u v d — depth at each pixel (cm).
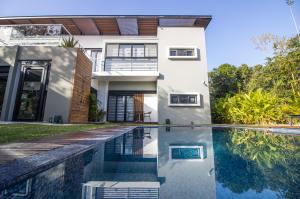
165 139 453
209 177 169
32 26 953
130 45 1220
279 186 143
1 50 741
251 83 1716
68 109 678
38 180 138
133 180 158
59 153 182
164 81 1113
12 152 177
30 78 732
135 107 1205
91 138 300
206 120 1061
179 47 1159
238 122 1067
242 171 188
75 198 114
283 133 504
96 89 1148
